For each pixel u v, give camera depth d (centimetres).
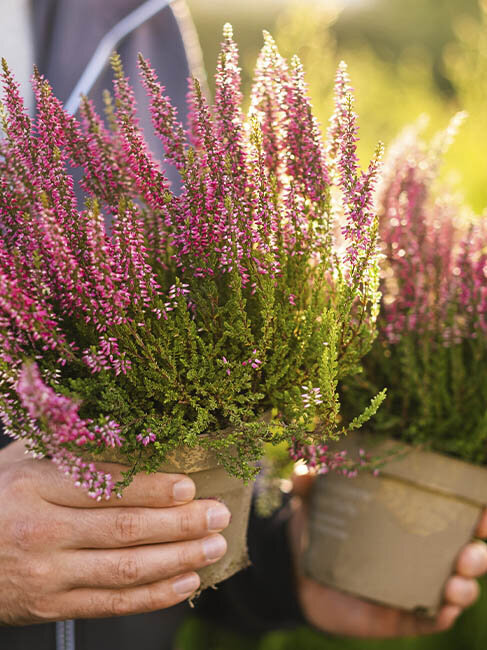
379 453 59
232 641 107
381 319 58
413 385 58
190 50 80
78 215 46
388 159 60
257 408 50
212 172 47
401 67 134
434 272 58
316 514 64
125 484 46
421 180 59
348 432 60
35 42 72
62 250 44
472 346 58
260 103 49
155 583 50
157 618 78
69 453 44
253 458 47
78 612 50
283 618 77
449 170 98
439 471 60
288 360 48
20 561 49
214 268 48
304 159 48
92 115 50
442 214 61
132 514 49
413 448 59
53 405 41
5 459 55
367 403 59
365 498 61
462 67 111
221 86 47
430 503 60
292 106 48
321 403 47
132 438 47
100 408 47
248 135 48
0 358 44
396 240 58
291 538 74
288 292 48
